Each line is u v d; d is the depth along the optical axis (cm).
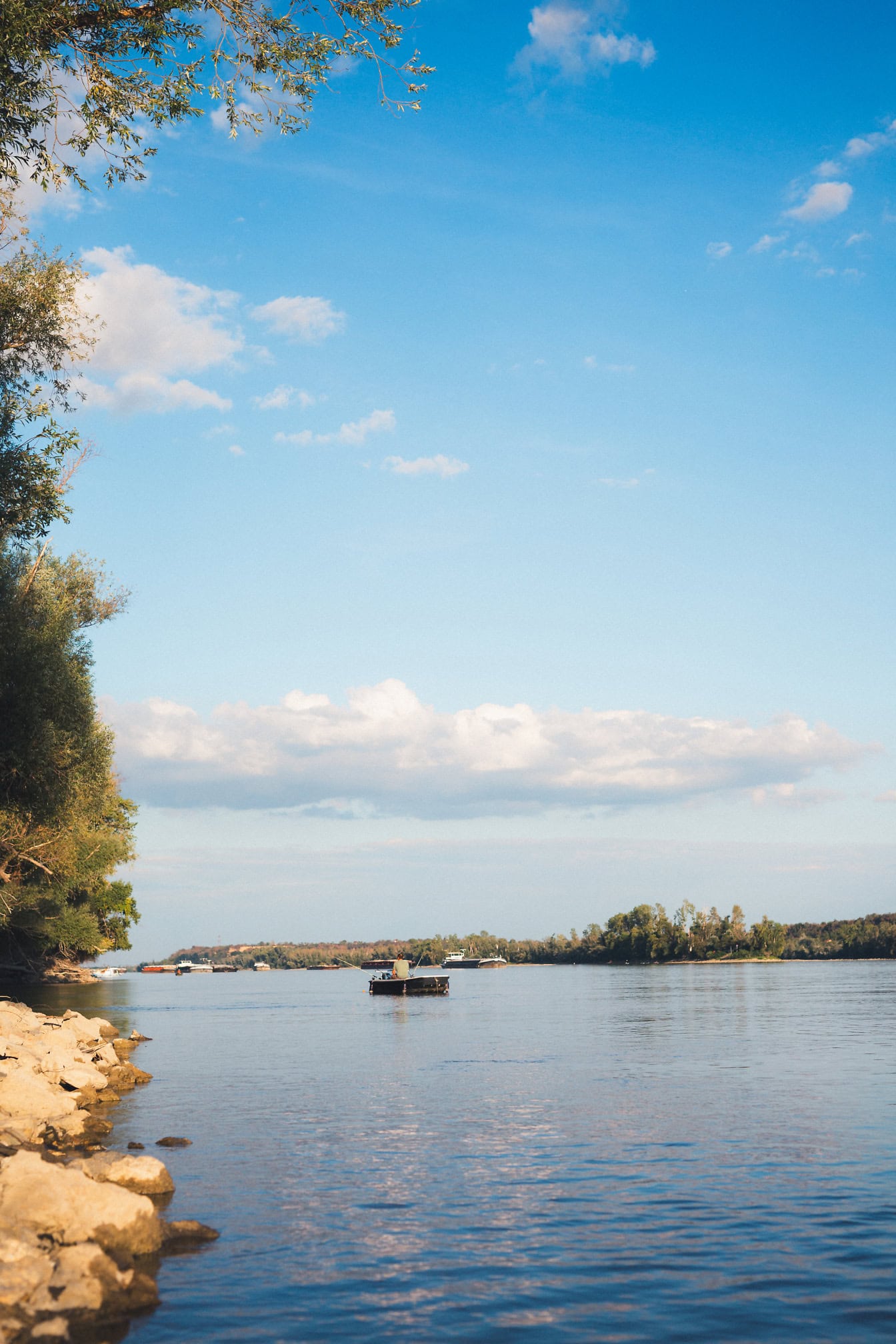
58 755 3875
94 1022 5000
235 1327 1153
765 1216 1631
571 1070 3634
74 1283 1193
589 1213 1653
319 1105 2800
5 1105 2269
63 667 3866
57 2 2069
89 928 9606
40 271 3111
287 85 2127
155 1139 2264
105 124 2158
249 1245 1463
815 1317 1210
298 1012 7744
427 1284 1314
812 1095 2961
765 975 17888
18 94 2161
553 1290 1295
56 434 3100
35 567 4141
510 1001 9281
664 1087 3141
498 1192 1788
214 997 10888
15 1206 1348
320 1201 1722
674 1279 1339
